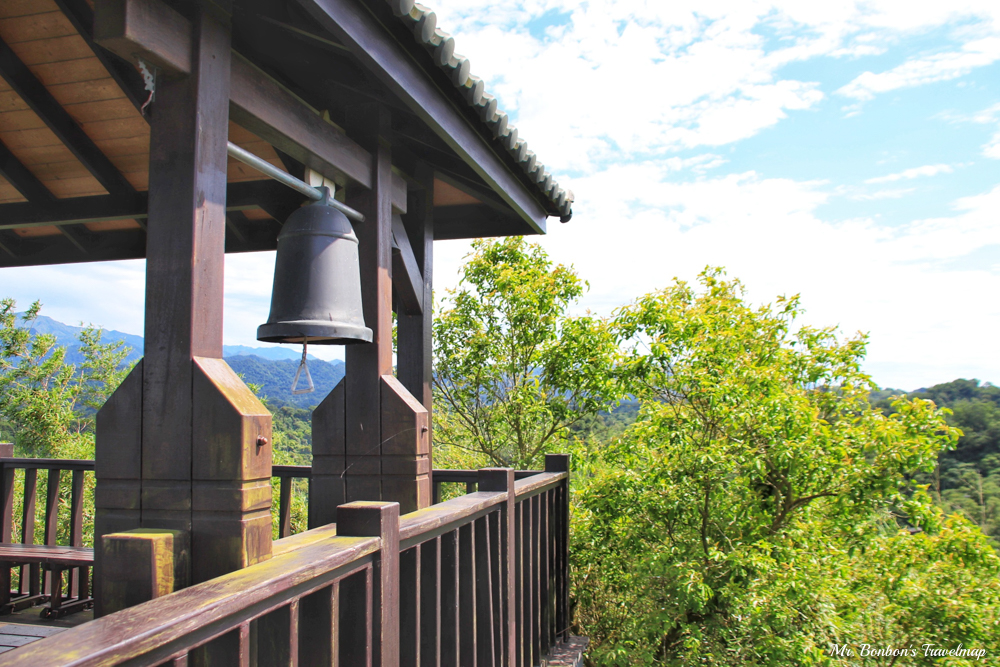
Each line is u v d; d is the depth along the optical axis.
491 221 4.48
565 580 4.17
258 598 1.17
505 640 2.75
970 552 6.53
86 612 3.46
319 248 2.28
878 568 7.06
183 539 1.56
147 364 1.67
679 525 7.18
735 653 6.36
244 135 3.24
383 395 2.79
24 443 12.68
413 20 2.18
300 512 9.18
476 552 2.58
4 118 3.11
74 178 3.56
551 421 8.48
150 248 1.71
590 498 7.27
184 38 1.73
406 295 3.36
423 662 2.12
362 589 1.62
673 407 7.14
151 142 1.75
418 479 2.75
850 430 6.75
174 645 0.98
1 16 2.52
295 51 2.66
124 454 1.66
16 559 3.27
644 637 6.55
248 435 1.59
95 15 1.57
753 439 6.90
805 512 7.18
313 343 2.45
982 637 6.32
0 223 3.54
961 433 6.44
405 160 3.50
